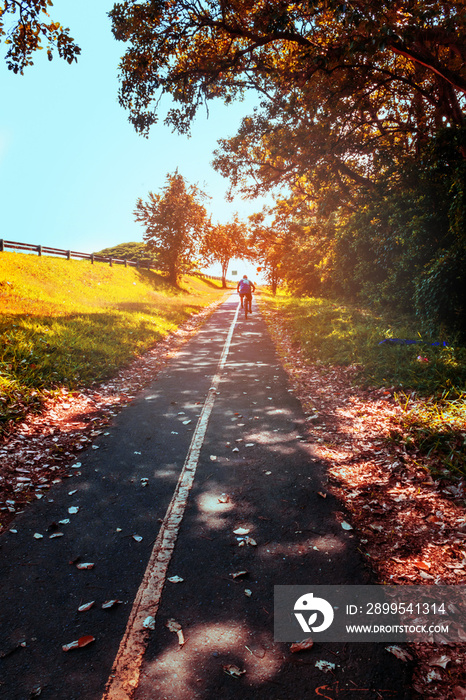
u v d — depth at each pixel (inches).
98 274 1145.4
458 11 378.6
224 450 210.1
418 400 258.4
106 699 84.8
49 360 346.0
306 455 202.1
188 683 88.3
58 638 100.1
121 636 100.7
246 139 811.4
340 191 759.7
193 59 529.3
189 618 105.9
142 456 204.8
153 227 1669.5
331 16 480.4
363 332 450.9
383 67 567.2
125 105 500.1
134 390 328.8
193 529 144.2
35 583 118.9
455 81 401.4
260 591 114.9
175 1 457.1
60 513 155.0
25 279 810.8
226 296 1780.3
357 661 93.7
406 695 85.9
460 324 404.2
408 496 161.6
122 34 460.8
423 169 544.7
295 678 89.6
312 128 636.1
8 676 89.9
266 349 499.2
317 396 302.4
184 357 459.8
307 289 1121.4
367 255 697.6
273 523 146.6
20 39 372.8
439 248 487.8
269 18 410.9
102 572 123.3
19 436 220.4
